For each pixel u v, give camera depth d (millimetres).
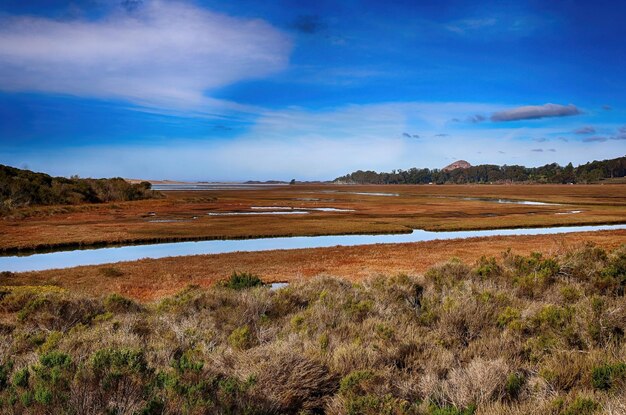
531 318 7066
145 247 34094
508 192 138750
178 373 4891
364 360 5500
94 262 27812
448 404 4383
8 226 44906
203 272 22781
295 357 5199
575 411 3779
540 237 34719
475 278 12219
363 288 11500
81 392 4098
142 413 3871
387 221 50344
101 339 6816
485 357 5668
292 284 12047
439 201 92562
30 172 83438
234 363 5594
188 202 87250
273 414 4391
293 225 46156
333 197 116125
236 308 8984
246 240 37781
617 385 4332
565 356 5328
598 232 37781
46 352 5922
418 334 6770
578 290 9969
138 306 11250
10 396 4070
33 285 19578
